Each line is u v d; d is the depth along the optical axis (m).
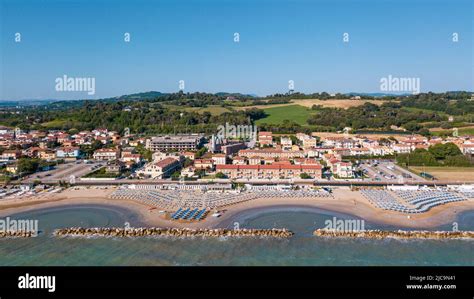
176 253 113.75
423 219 140.50
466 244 119.12
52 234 129.25
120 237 126.44
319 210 151.00
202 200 163.50
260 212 149.12
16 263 108.25
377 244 119.31
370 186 188.75
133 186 188.62
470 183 191.62
